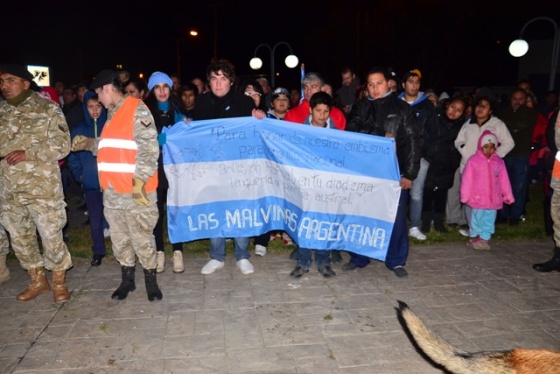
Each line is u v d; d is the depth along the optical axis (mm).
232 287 5383
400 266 5688
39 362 3930
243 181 5598
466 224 7609
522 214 7977
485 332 4391
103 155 4727
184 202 5547
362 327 4477
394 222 5523
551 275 5688
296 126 5465
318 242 5516
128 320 4625
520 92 7527
